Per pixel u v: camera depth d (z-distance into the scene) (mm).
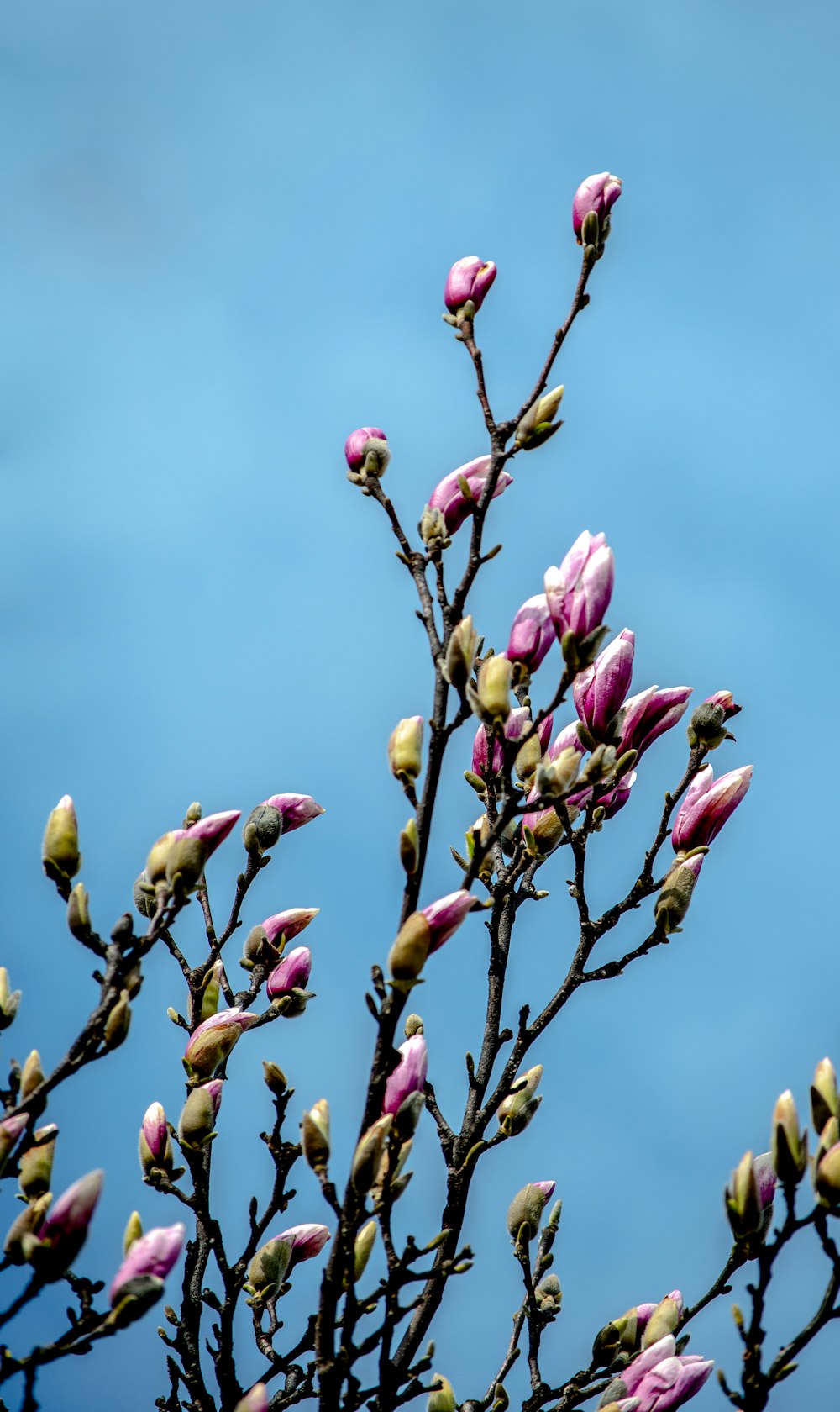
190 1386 5035
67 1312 3881
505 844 5480
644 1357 4648
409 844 4152
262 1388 4320
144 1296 3709
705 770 5422
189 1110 4965
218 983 5613
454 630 4297
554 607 4238
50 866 4383
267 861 5629
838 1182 3891
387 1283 4141
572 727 5297
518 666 4363
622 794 5410
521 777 5254
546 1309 5219
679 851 5336
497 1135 5047
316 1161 4020
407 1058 4152
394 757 4344
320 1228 5289
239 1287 5023
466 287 5156
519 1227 5305
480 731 5379
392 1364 4203
